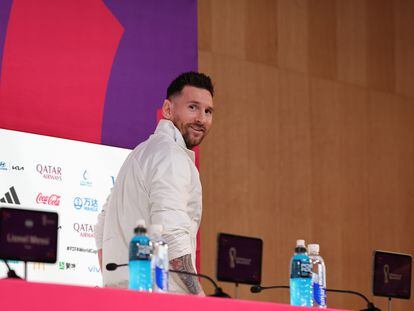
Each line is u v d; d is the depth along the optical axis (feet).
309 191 57.82
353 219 59.67
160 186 28.07
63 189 42.24
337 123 60.18
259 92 56.54
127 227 28.58
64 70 45.37
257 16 57.52
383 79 63.62
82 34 46.39
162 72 49.47
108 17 47.60
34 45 44.45
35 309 18.72
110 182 44.32
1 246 21.29
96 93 46.42
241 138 55.11
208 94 30.60
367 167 61.16
